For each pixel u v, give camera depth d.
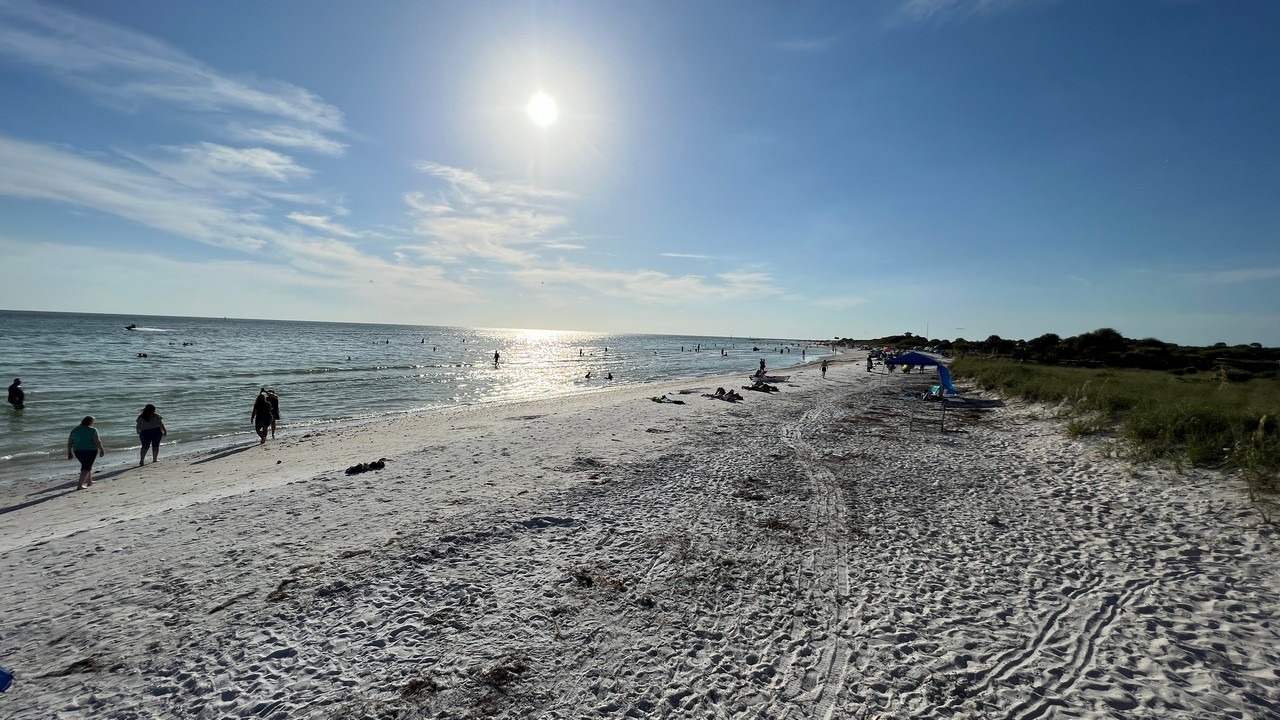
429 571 6.75
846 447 14.12
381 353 67.31
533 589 6.31
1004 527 8.07
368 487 10.45
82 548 7.65
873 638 5.28
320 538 7.83
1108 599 5.81
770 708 4.32
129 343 61.09
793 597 6.12
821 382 35.44
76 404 22.45
